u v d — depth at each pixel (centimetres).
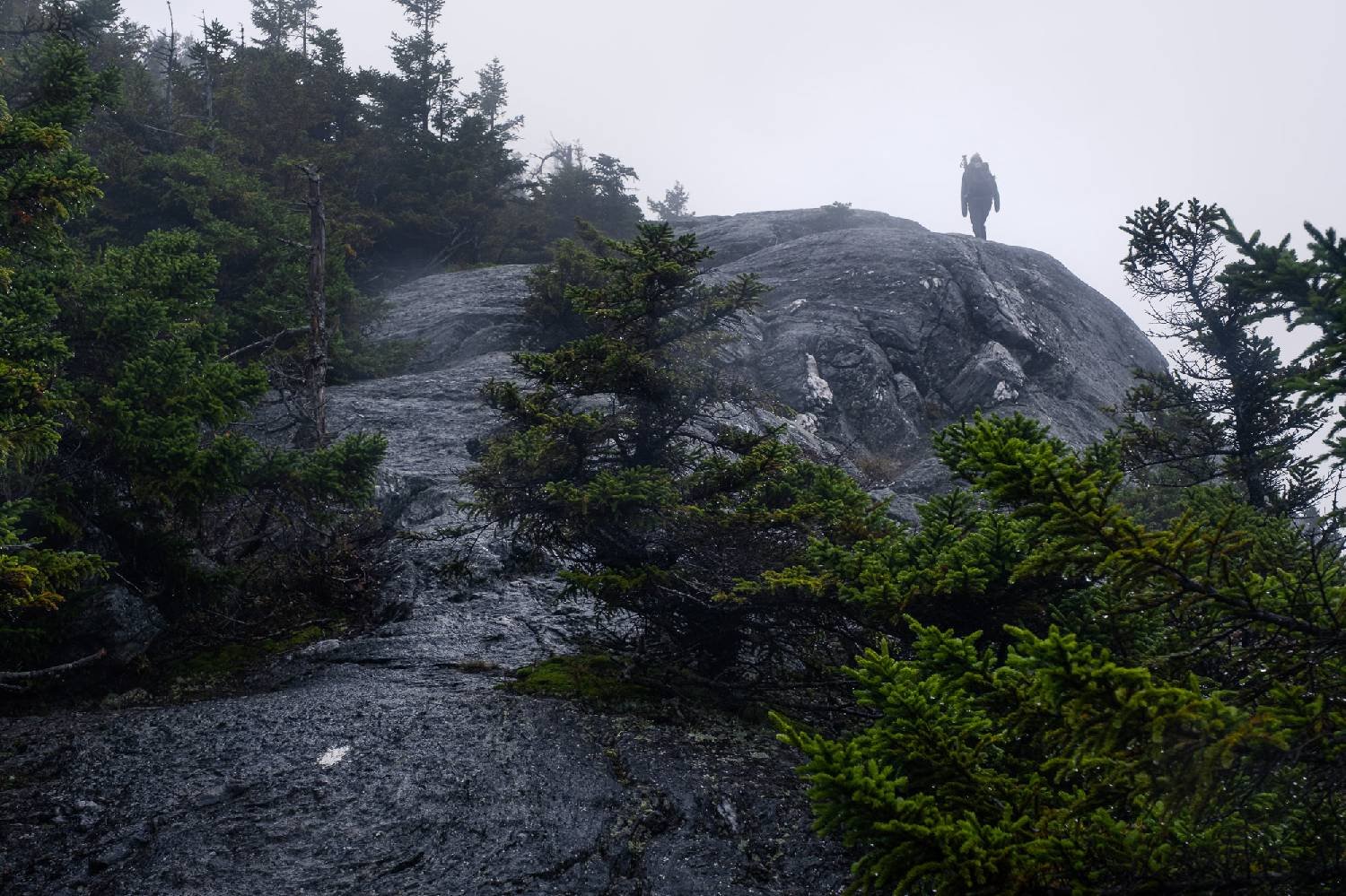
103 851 574
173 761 684
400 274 3212
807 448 1862
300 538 1146
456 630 1011
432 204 3203
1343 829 328
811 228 3891
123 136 2275
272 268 1884
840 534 746
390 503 1324
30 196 777
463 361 2191
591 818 602
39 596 636
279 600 1073
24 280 918
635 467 826
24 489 869
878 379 2455
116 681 877
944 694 374
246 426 1580
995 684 363
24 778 661
